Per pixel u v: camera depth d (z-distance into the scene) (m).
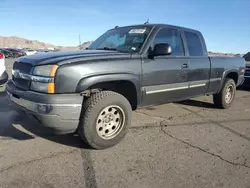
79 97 3.33
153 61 4.21
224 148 3.91
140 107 4.25
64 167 3.14
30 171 3.01
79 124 3.50
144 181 2.90
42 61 3.43
